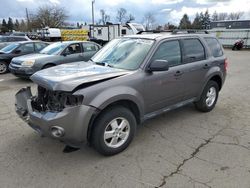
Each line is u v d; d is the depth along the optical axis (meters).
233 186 3.09
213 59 5.48
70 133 3.32
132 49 4.41
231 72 12.20
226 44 34.38
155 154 3.85
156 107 4.39
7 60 11.12
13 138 4.33
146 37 4.54
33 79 3.84
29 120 3.62
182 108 5.99
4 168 3.44
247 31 32.09
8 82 9.24
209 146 4.11
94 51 10.41
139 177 3.27
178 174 3.33
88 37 33.25
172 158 3.73
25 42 11.66
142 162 3.62
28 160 3.65
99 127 3.53
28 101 3.73
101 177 3.27
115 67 4.18
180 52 4.73
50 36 39.94
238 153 3.89
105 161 3.64
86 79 3.45
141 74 3.97
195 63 5.00
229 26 37.03
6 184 3.11
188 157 3.76
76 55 9.80
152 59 4.15
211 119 5.33
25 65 8.91
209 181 3.19
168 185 3.11
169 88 4.49
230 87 8.62
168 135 4.52
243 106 6.30
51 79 3.48
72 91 3.28
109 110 3.62
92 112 3.36
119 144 3.83
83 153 3.85
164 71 4.32
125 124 3.85
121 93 3.61
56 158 3.71
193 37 5.12
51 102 3.54
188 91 4.98
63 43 10.03
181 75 4.66
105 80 3.59
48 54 9.55
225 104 6.47
